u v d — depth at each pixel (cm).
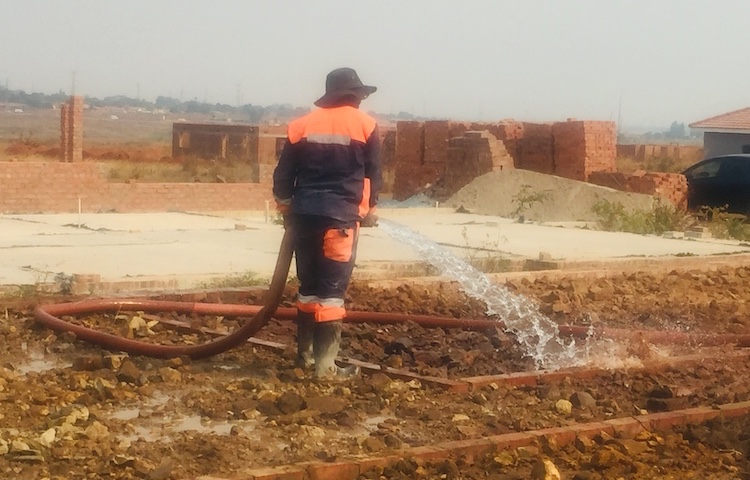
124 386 783
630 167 4825
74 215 2230
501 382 823
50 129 11994
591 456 654
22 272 1304
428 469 620
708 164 2792
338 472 600
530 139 3127
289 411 722
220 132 4903
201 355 877
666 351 991
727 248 1948
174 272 1340
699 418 743
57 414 691
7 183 2330
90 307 1037
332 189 821
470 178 3002
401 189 3347
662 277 1506
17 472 583
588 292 1328
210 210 2575
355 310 1114
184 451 631
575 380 851
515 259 1590
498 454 648
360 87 830
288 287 1224
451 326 1045
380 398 765
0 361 858
